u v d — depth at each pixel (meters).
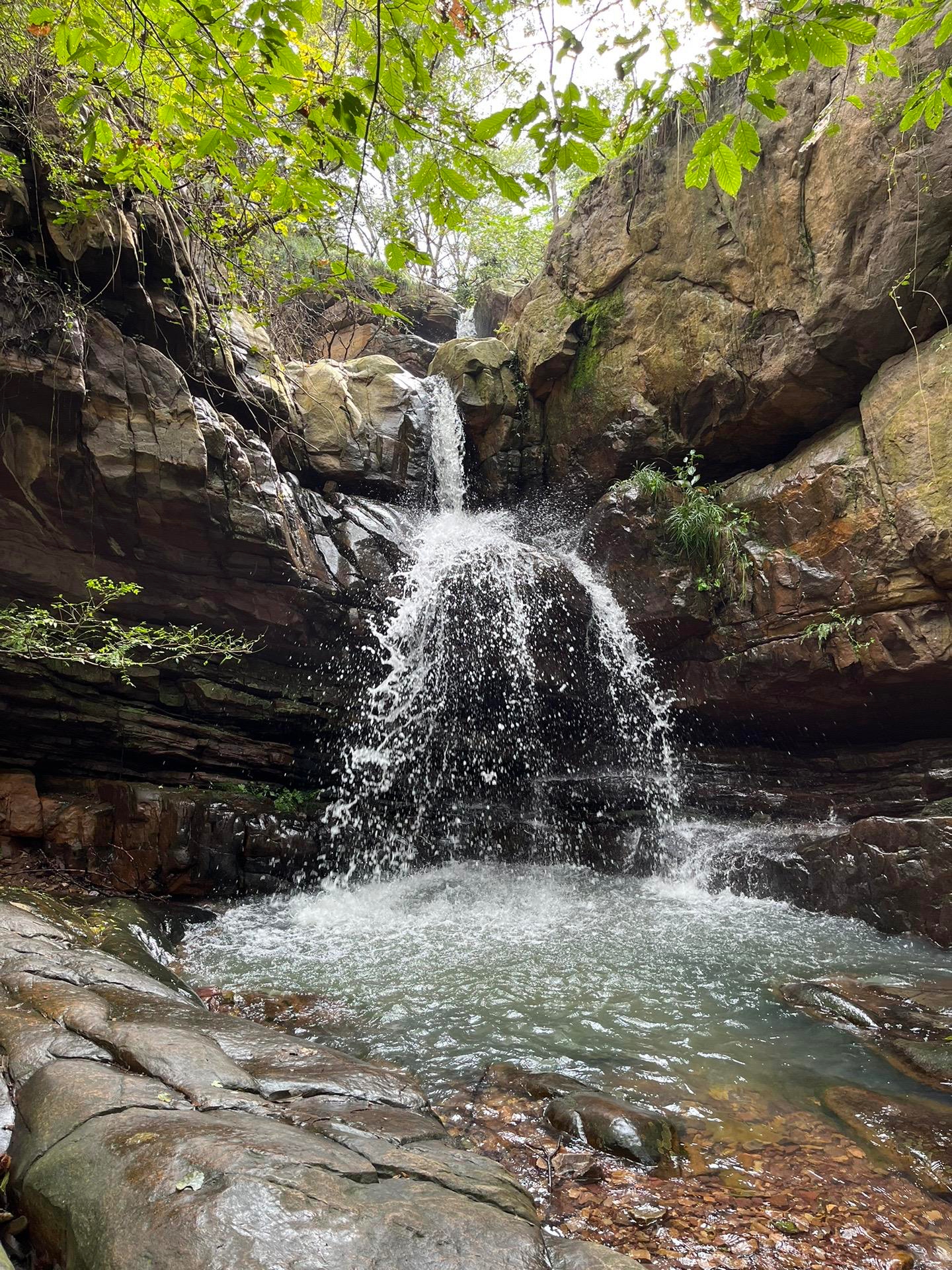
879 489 7.55
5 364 6.14
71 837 7.28
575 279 10.52
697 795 9.45
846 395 8.40
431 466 10.61
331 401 9.90
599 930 6.96
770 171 8.34
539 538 10.59
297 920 7.35
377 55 2.73
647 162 9.68
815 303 7.97
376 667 9.36
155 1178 2.10
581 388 10.49
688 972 5.77
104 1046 3.08
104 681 7.80
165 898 7.39
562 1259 2.19
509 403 11.16
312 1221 1.98
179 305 7.65
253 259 9.20
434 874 9.30
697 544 8.84
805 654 8.06
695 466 9.64
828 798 8.77
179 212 7.49
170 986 4.84
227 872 7.80
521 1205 2.40
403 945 6.55
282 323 10.98
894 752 8.65
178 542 7.56
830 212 7.77
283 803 8.81
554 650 9.66
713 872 8.40
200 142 3.28
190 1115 2.53
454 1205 2.20
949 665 7.23
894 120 7.21
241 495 7.61
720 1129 3.54
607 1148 3.32
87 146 3.89
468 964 6.01
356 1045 4.50
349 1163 2.30
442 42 2.92
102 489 6.98
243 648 7.92
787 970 5.81
